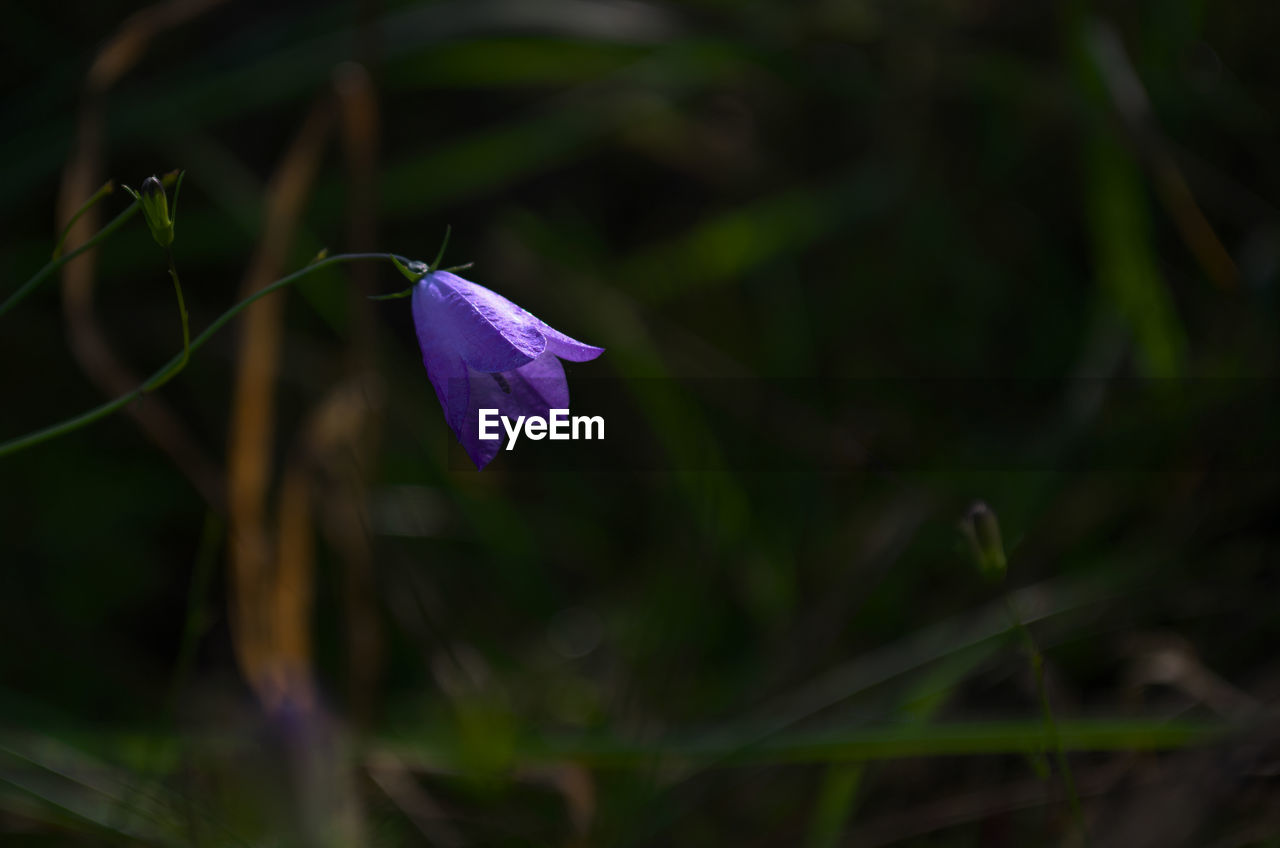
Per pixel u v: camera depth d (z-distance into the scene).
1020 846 0.45
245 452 0.47
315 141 0.49
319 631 0.50
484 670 0.48
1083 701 0.48
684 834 0.46
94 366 0.47
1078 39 0.54
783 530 0.52
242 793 0.45
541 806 0.47
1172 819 0.43
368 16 0.50
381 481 0.50
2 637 0.49
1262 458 0.50
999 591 0.49
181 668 0.45
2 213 0.53
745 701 0.47
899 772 0.47
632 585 0.53
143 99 0.55
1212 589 0.49
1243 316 0.54
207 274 0.59
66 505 0.51
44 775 0.44
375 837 0.45
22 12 0.58
